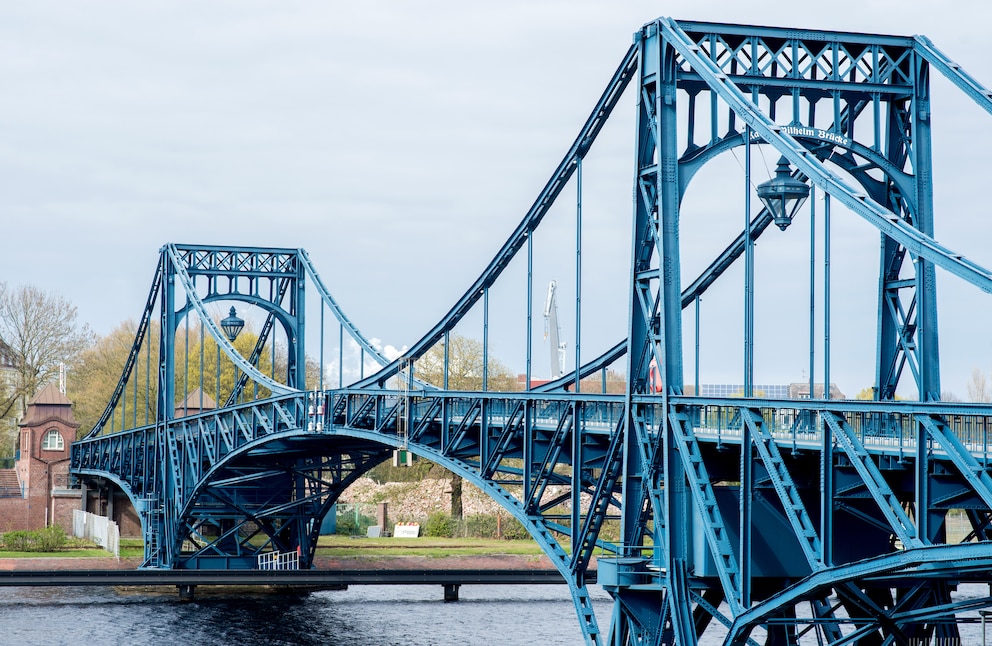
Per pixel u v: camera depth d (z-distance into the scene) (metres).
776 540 43.97
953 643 44.84
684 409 46.81
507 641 76.06
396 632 78.81
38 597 93.69
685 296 56.50
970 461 34.50
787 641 46.03
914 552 35.22
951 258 36.03
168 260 107.56
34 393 168.25
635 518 49.41
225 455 95.50
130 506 134.62
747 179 44.34
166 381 106.38
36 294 171.00
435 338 70.94
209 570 93.12
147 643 75.12
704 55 45.84
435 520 127.50
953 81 44.34
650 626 48.97
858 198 38.94
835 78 46.38
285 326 108.12
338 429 78.69
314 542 103.31
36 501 133.12
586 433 54.91
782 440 42.59
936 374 44.28
